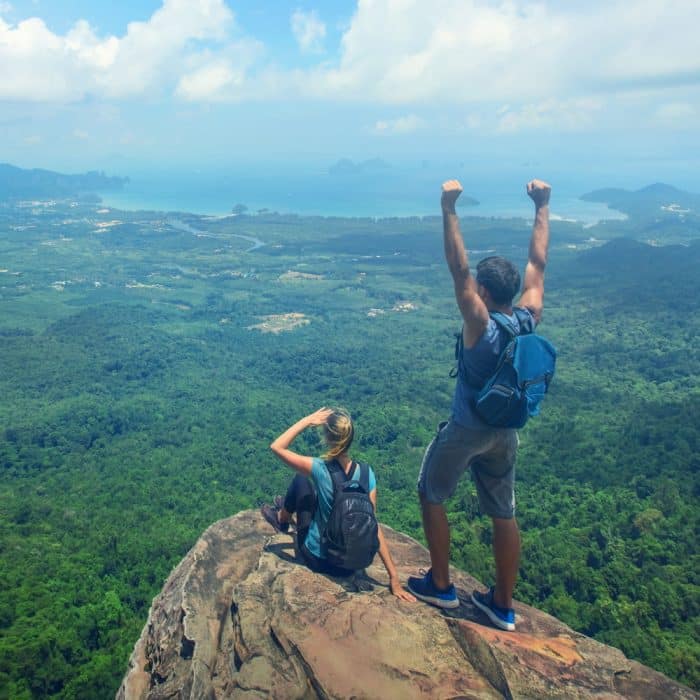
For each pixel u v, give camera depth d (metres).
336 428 6.53
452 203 5.36
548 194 7.03
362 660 5.22
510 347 5.45
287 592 5.95
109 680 32.22
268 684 5.07
